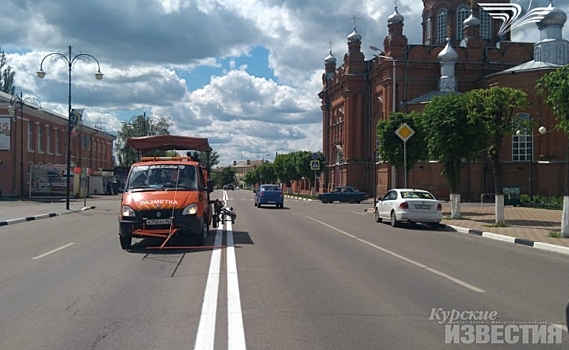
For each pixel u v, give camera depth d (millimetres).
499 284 9758
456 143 24422
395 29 53156
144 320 7160
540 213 29641
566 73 16266
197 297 8523
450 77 50375
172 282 9781
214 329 6715
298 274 10633
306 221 25047
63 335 6500
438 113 24719
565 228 17203
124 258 12789
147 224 13883
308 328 6773
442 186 46031
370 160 57844
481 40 52781
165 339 6312
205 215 15367
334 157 66500
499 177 22141
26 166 54938
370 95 57938
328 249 14602
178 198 14320
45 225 22953
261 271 10945
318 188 73312
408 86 52156
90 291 9031
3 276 10477
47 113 59438
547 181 43000
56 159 63312
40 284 9664
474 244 16406
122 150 87312
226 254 13391
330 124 68875
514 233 18641
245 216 28406
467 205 39531
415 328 6809
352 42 59281
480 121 22859
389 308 7840
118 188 70375
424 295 8742
